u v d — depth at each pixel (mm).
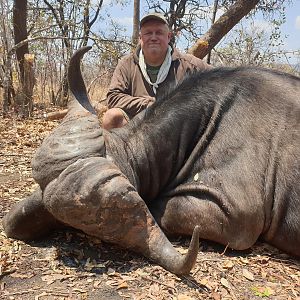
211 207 1829
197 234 1442
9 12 5805
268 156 1855
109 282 1557
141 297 1479
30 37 6020
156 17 2506
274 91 1960
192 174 1943
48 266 1643
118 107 2588
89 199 1538
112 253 1731
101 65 6719
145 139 1947
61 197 1561
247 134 1896
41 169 1613
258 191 1815
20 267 1632
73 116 1727
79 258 1695
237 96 1970
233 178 1835
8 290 1505
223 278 1620
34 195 1724
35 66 6637
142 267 1639
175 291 1516
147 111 2033
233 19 5117
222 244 1847
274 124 1896
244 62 6449
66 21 6379
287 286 1613
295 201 1799
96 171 1561
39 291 1500
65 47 6602
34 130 4422
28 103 5445
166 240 1635
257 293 1551
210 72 2072
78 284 1545
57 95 6609
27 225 1767
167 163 1967
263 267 1733
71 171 1566
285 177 1820
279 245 1866
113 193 1548
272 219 1839
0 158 3273
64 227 1863
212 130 1947
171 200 1940
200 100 2002
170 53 2611
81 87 1819
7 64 5508
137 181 1909
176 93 2053
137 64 2652
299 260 1825
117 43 6297
